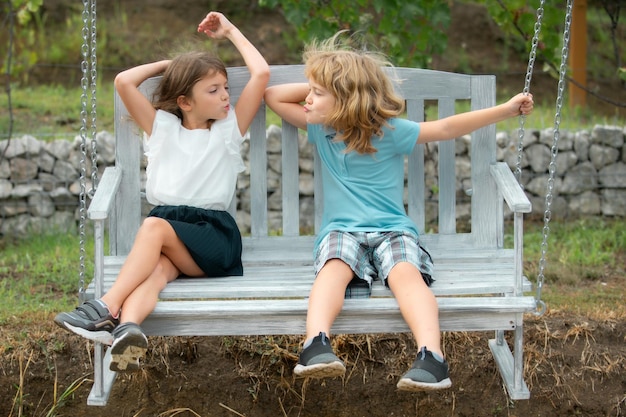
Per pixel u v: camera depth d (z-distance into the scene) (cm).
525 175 784
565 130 784
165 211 446
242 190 766
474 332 543
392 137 447
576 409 518
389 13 673
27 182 752
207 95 451
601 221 768
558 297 600
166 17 1152
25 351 519
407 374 381
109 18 1139
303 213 773
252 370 525
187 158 455
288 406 521
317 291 404
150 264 412
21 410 508
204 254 435
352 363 528
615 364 527
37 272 654
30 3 717
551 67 709
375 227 440
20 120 877
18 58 977
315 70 438
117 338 382
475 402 521
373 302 409
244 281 434
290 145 490
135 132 479
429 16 681
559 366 527
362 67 440
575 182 784
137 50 1098
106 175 456
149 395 518
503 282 423
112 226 482
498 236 491
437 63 1115
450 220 496
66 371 518
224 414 516
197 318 408
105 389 446
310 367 378
